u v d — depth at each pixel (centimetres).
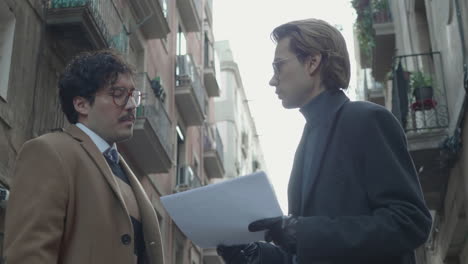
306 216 263
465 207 918
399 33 1537
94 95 326
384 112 268
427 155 991
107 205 294
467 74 812
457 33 884
